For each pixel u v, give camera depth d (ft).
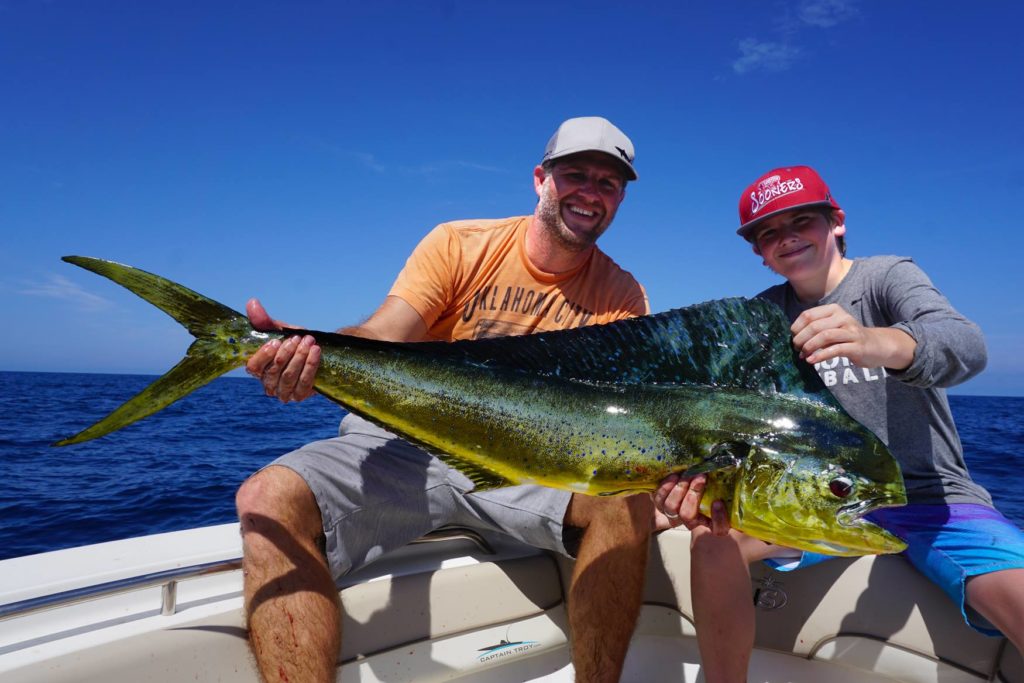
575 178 9.46
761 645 8.85
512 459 6.72
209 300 6.31
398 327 9.28
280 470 7.39
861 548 6.11
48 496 22.35
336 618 6.67
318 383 6.57
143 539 8.45
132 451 34.55
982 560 7.14
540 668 8.37
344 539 7.57
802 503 6.11
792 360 6.54
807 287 9.00
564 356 6.75
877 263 8.55
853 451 6.20
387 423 6.75
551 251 9.84
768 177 8.87
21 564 7.49
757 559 7.93
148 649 6.23
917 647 7.93
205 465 29.73
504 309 10.03
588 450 6.56
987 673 7.52
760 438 6.28
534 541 8.36
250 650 6.50
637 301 10.51
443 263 9.77
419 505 8.31
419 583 7.84
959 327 6.61
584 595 7.55
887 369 6.25
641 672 8.59
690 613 9.10
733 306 6.72
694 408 6.49
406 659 7.60
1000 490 30.17
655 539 9.39
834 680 8.18
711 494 6.31
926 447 8.13
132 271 6.19
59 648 5.97
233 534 8.70
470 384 6.68
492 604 8.30
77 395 115.44
